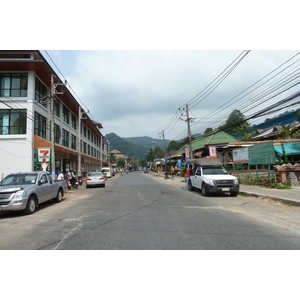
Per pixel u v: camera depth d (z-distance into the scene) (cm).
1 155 2078
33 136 2133
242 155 1983
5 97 2120
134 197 1324
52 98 1919
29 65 2092
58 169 2925
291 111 3509
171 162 4997
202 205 1001
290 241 516
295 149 1852
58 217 838
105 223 705
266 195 1152
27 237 590
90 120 4078
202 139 3625
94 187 2220
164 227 639
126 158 12738
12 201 868
